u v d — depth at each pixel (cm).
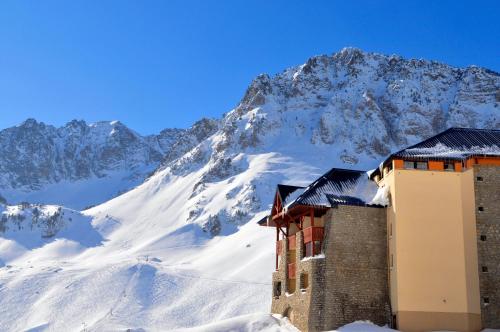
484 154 6103
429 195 6019
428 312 5766
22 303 18738
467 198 6028
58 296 18738
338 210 6184
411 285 5819
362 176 6719
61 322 16750
